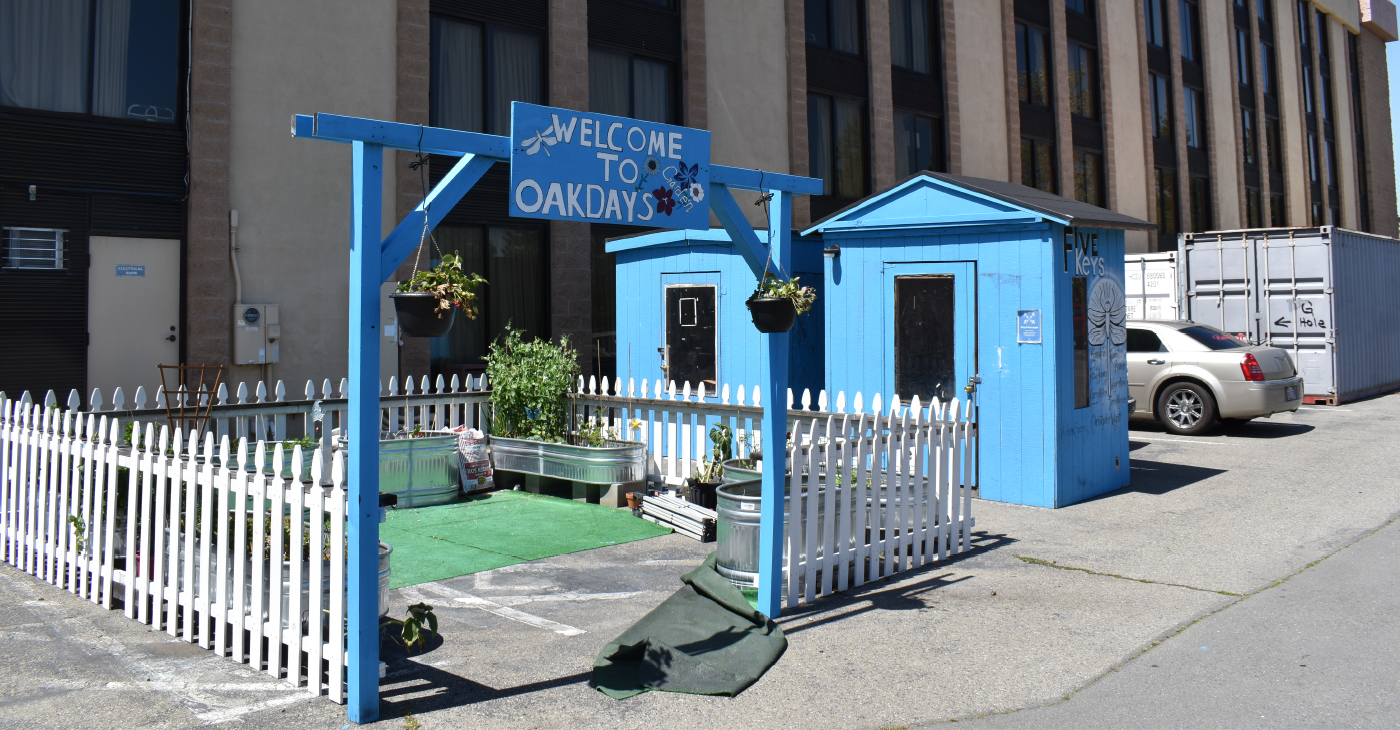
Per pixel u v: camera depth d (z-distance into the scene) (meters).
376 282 4.21
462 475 9.45
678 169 5.27
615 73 14.72
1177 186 27.45
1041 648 5.05
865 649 5.05
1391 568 6.52
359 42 11.64
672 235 11.45
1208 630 5.30
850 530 6.36
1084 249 9.37
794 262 10.88
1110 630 5.33
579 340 13.95
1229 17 30.58
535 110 4.68
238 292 10.62
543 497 9.38
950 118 19.89
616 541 7.55
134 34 10.27
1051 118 22.77
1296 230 16.64
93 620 5.47
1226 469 10.78
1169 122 27.39
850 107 18.20
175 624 5.19
